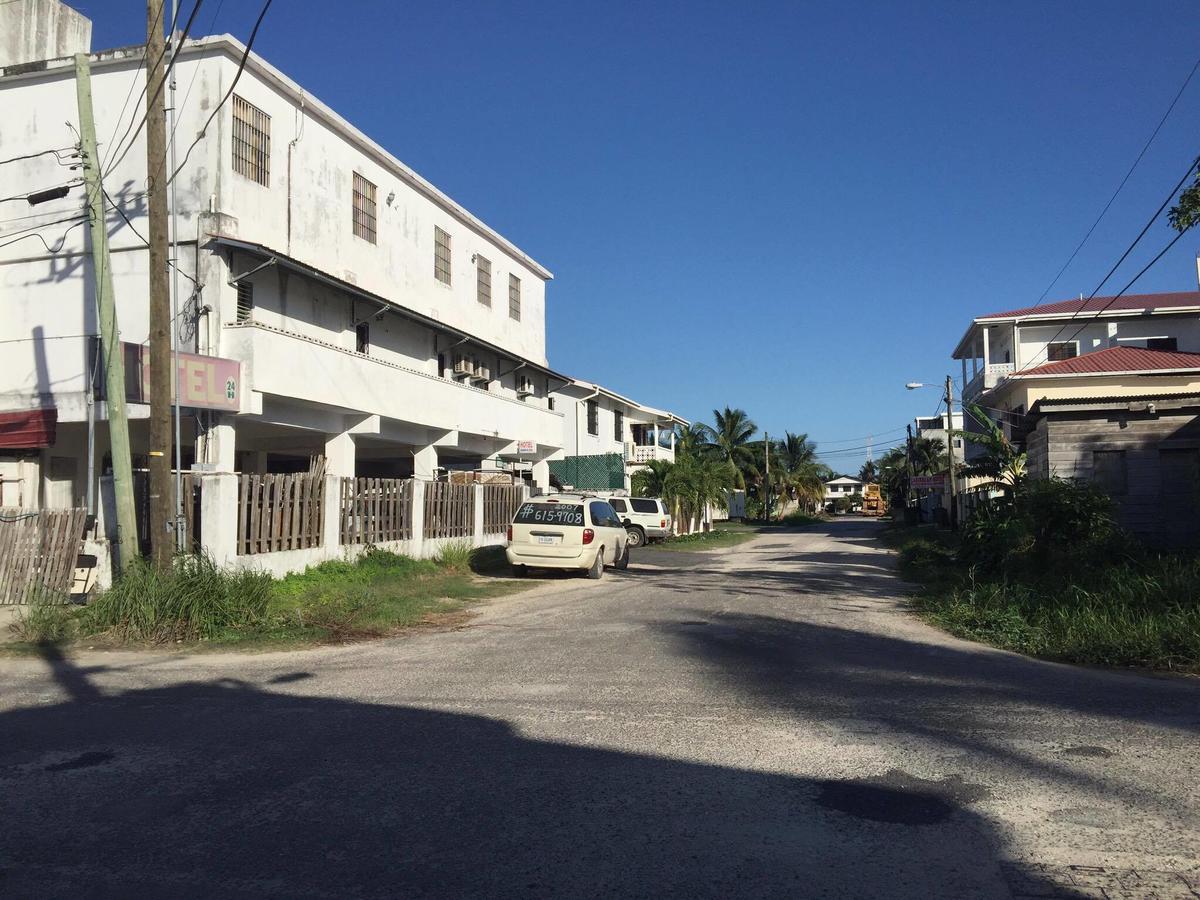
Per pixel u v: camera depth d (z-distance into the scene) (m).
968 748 5.67
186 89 17.42
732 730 6.15
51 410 16.80
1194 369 32.91
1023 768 5.26
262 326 16.83
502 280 30.38
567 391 38.06
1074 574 13.66
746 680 7.79
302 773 5.29
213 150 17.20
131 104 17.62
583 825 4.44
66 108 18.00
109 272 12.53
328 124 20.83
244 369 16.56
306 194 19.95
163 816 4.62
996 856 4.04
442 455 28.72
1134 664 8.53
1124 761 5.38
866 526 61.00
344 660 9.02
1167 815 4.50
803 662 8.66
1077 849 4.10
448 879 3.87
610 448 42.19
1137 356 35.19
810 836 4.28
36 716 6.79
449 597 14.62
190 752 5.75
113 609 10.30
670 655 9.03
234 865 4.03
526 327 32.25
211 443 16.52
